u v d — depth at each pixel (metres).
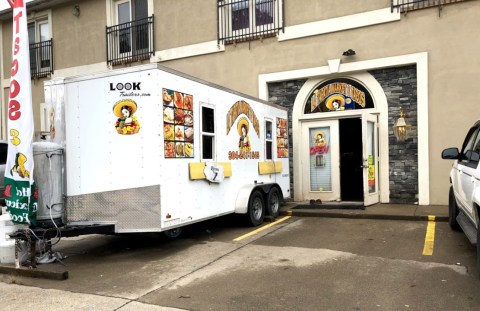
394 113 10.07
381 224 8.11
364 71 10.34
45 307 4.36
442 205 9.46
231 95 7.88
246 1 11.81
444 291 4.50
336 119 10.85
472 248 6.15
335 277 5.06
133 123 5.98
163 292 4.71
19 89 5.54
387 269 5.30
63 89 6.24
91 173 6.14
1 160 10.70
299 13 10.97
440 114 9.44
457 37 9.25
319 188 11.13
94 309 4.26
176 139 6.26
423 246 6.38
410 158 9.91
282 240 7.09
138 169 5.97
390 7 9.86
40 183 5.98
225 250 6.53
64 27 14.92
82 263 6.09
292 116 11.28
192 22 12.54
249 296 4.52
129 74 6.00
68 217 6.22
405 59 9.73
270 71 11.38
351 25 10.28
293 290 4.67
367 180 9.70
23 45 5.56
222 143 7.52
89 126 6.14
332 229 7.84
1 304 4.48
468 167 5.52
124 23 13.86
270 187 9.15
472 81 9.12
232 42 11.85
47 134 6.48
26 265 5.77
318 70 10.72
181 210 6.34
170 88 6.16
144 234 7.56
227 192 7.68
